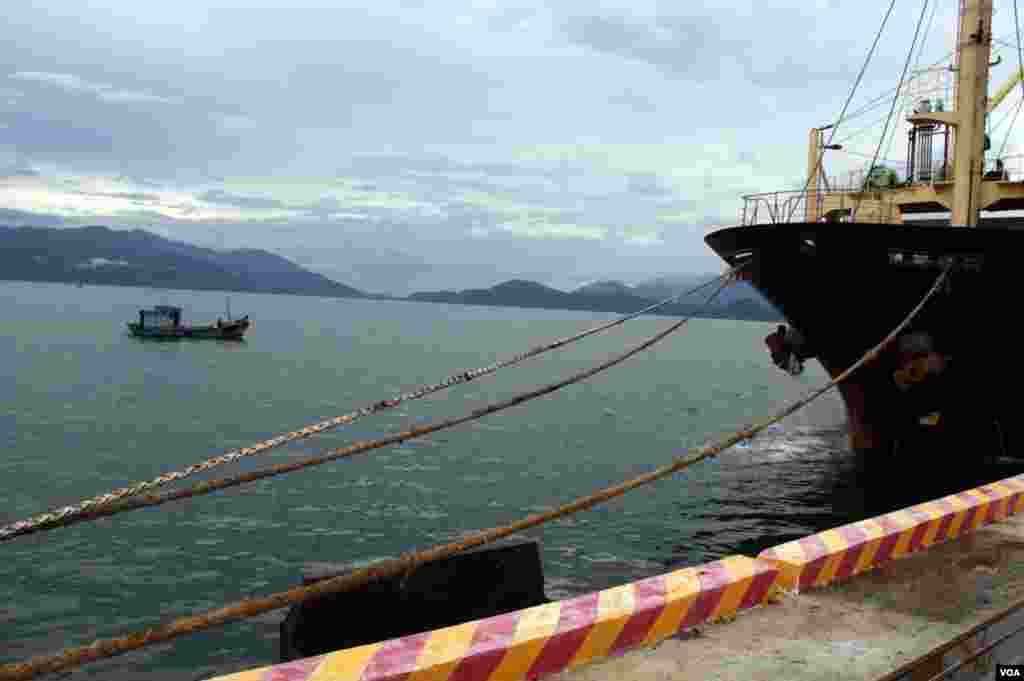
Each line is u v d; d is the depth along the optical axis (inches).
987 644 172.1
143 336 3004.4
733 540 567.2
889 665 148.9
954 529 239.1
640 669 144.2
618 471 842.2
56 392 1425.9
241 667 373.1
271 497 703.1
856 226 561.0
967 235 554.6
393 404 250.2
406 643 135.6
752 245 616.7
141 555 541.0
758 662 148.6
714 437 1084.5
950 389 636.7
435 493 731.4
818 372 2586.1
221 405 1354.6
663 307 470.0
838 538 205.6
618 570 500.1
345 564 285.9
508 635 140.3
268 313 7790.4
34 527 161.6
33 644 400.8
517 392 1676.9
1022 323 596.1
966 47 689.6
